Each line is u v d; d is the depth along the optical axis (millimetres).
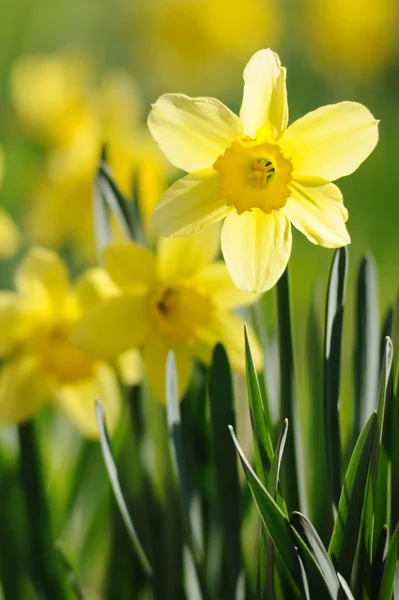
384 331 707
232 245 661
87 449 835
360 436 659
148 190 931
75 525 864
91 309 739
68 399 824
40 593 795
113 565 784
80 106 1302
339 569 671
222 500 709
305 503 706
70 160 1109
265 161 668
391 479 687
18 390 808
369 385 725
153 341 740
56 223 1114
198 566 719
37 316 818
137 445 762
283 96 661
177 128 662
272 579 677
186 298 740
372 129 656
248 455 763
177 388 709
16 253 1248
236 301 747
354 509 665
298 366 1001
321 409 748
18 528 839
